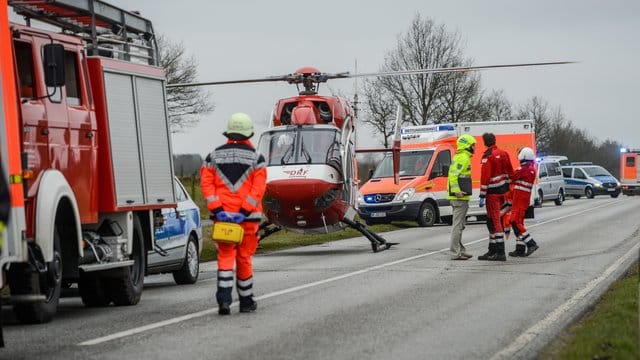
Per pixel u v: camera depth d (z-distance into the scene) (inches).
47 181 420.5
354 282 587.5
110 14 546.6
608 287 541.3
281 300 500.7
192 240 652.1
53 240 426.9
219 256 452.4
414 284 570.3
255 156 454.3
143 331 402.0
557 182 1927.9
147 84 553.0
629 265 668.7
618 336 345.4
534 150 1344.7
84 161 474.9
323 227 859.4
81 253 449.7
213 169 452.4
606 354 314.3
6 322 440.1
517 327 399.9
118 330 407.2
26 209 407.8
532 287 546.6
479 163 1360.7
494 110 2618.1
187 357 338.0
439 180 1312.7
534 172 764.6
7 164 362.6
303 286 568.1
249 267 455.8
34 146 421.4
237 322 423.5
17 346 367.9
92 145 485.7
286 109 901.8
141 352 350.3
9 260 357.4
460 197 733.9
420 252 835.4
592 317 414.6
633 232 1042.7
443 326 404.2
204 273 724.0
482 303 478.6
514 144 1349.7
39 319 426.3
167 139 573.0
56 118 447.5
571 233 1033.5
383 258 778.2
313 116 874.1
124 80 526.0
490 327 400.8
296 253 878.4
